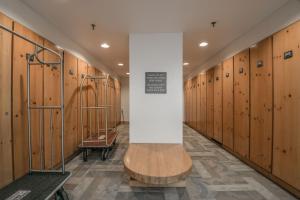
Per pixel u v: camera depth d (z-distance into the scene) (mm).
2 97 1873
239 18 2650
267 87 2615
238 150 3492
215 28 3002
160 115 3139
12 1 2014
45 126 2615
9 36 1958
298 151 2061
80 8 2352
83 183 2459
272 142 2508
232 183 2475
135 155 2486
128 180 2547
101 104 5375
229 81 3865
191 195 2160
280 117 2350
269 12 2469
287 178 2225
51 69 2775
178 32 3133
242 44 3334
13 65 2010
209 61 5156
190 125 7516
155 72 3133
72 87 3488
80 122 3842
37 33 2449
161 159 2334
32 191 1608
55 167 2865
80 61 3881
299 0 2041
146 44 3152
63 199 1901
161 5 2291
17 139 2059
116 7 2332
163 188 2324
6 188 1664
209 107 5117
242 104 3338
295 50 2102
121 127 7711
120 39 3496
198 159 3482
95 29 3025
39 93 2473
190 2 2225
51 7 2316
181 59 3127
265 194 2186
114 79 7355
